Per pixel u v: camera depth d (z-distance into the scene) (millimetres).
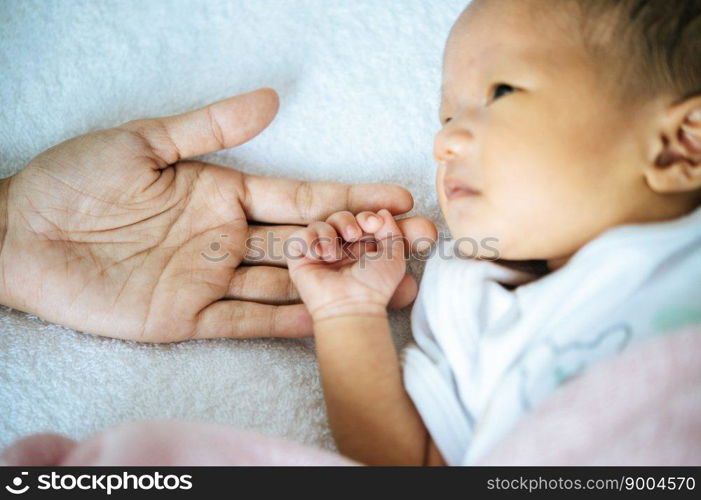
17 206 901
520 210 766
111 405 828
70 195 908
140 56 1079
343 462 649
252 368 879
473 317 789
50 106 1057
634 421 579
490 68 783
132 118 1061
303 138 1060
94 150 919
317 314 822
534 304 729
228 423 821
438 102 1077
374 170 1056
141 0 1102
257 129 960
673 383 582
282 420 831
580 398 598
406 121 1069
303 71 1083
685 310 629
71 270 883
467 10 835
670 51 744
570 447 589
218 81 1077
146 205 936
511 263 904
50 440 651
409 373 787
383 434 755
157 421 663
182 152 954
